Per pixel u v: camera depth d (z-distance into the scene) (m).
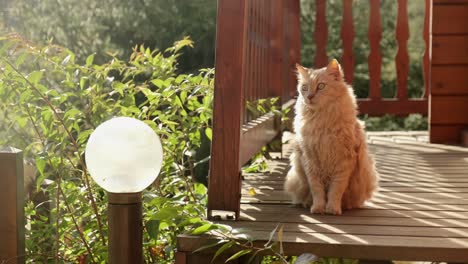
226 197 2.50
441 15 4.79
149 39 6.63
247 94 3.16
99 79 2.85
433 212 2.70
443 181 3.43
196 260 2.24
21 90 2.63
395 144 5.00
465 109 4.91
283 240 2.22
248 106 3.12
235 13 2.44
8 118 2.87
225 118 2.46
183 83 2.98
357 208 2.80
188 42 3.21
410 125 9.05
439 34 4.82
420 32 9.20
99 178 1.93
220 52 2.45
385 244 2.17
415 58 9.20
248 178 3.60
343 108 2.67
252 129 3.11
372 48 5.51
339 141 2.66
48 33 6.63
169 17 6.52
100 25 6.64
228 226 2.22
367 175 2.81
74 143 2.60
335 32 9.23
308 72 2.76
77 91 3.03
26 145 2.87
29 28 6.60
